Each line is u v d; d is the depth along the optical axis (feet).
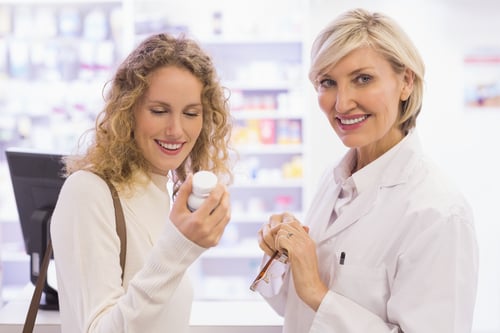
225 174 5.03
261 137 15.10
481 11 13.76
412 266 4.12
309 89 13.96
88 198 3.84
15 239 15.66
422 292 4.03
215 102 4.55
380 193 4.62
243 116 14.83
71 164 4.36
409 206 4.33
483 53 13.85
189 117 4.13
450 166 14.19
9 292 14.98
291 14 14.94
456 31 13.84
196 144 4.80
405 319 4.03
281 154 15.94
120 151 4.08
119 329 3.30
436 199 4.23
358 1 13.67
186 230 3.21
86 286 3.67
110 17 14.83
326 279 4.74
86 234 3.75
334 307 4.26
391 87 4.41
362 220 4.61
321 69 4.41
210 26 14.79
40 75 15.03
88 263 3.71
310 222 5.32
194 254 3.27
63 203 3.86
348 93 4.36
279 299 5.48
